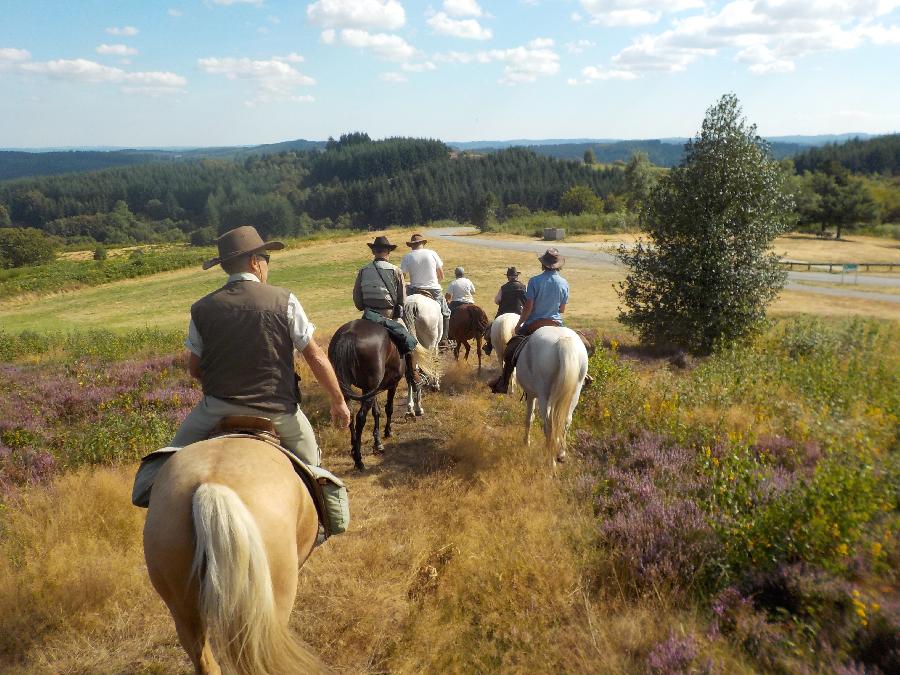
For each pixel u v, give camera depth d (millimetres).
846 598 3846
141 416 8398
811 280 35219
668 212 14422
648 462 6316
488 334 10961
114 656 3898
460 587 4363
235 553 2250
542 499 5691
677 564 4379
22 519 5215
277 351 3262
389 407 8000
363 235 77188
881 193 103750
